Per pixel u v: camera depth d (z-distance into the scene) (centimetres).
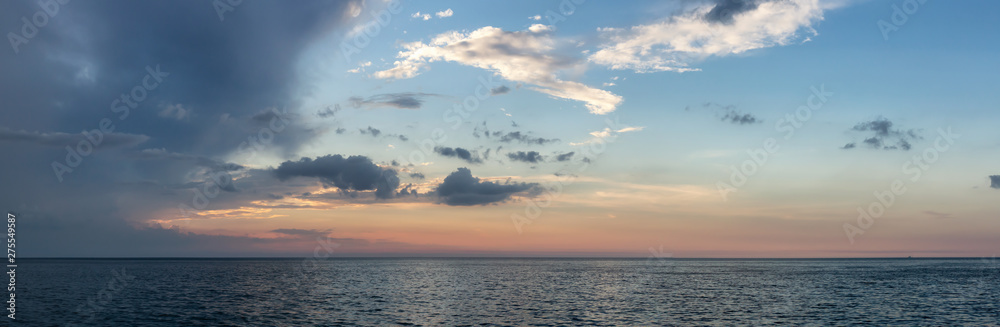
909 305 6788
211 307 6531
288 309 6325
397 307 6544
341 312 6050
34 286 9906
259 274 15362
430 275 14712
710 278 13050
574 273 16312
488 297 7875
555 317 5675
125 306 6638
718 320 5484
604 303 7044
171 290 9119
